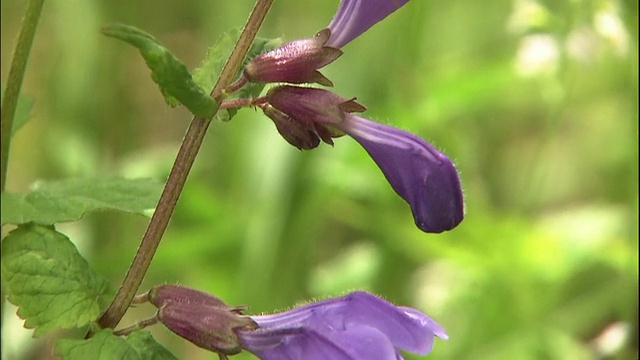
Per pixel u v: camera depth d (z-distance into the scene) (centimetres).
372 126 32
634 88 43
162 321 31
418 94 47
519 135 58
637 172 43
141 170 47
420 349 31
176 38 53
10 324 44
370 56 46
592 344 44
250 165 45
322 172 45
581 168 59
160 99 55
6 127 32
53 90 48
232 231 44
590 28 43
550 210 58
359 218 49
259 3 31
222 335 31
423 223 32
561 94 46
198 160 48
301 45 32
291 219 44
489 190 56
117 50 48
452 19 59
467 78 48
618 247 45
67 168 47
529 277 46
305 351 31
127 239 47
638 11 41
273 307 45
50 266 32
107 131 49
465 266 47
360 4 32
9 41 50
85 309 32
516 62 46
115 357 31
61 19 48
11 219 32
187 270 46
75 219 32
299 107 31
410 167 32
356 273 49
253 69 31
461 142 50
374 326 31
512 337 46
